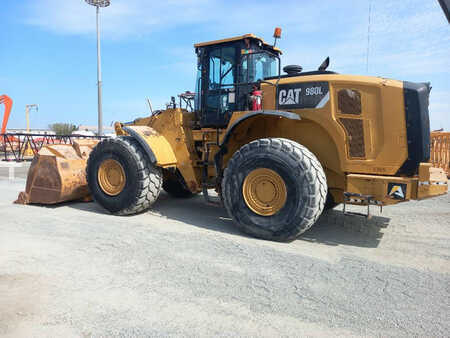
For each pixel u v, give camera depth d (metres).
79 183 5.47
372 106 3.76
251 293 2.48
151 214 5.00
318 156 4.27
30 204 5.50
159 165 4.72
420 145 3.59
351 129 3.86
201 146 5.25
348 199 3.81
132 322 2.07
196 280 2.66
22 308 2.20
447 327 2.10
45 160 5.33
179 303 2.31
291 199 3.65
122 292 2.44
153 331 1.99
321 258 3.25
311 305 2.33
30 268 2.80
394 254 3.48
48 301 2.29
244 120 4.25
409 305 2.37
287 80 4.25
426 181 3.48
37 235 3.68
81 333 1.95
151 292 2.45
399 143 3.64
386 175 3.73
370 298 2.46
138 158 4.69
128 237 3.66
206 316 2.16
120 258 3.06
